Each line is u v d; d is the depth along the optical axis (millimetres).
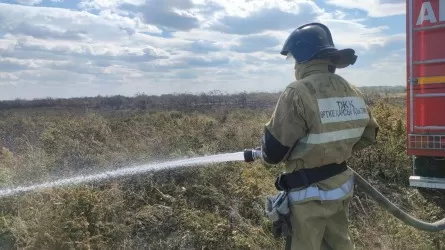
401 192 6570
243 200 5707
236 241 4859
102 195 5027
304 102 2727
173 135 8086
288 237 3027
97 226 4594
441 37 4426
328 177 2893
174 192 5699
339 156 2883
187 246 4836
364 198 6043
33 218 4539
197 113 14266
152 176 5773
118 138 8141
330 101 2828
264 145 2832
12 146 7820
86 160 6379
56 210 4500
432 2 4453
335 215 3025
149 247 4762
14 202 4973
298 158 2842
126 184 5703
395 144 7492
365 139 3318
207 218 5227
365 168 7242
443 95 4434
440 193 4684
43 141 7508
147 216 5109
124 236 4762
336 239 3031
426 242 4945
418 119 4594
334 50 2895
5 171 5652
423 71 4547
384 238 4898
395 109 9219
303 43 2926
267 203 3119
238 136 8625
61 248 4270
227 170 6250
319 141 2754
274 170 6660
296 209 2898
